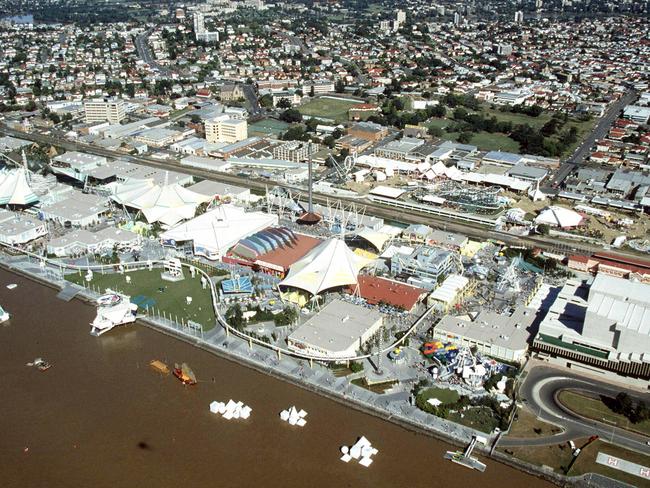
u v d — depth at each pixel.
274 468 172.88
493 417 189.25
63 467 174.25
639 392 199.50
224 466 173.75
